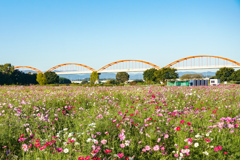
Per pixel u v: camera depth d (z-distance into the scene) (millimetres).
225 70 104312
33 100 11281
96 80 135125
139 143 5109
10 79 98062
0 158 4492
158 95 12609
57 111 8789
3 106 9102
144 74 109562
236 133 5531
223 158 4586
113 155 4367
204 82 52594
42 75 115375
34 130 5941
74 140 4812
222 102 10445
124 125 6004
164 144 5043
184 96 12938
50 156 4520
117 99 12375
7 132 5703
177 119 6801
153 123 6109
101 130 5918
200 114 7492
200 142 5090
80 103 11133
